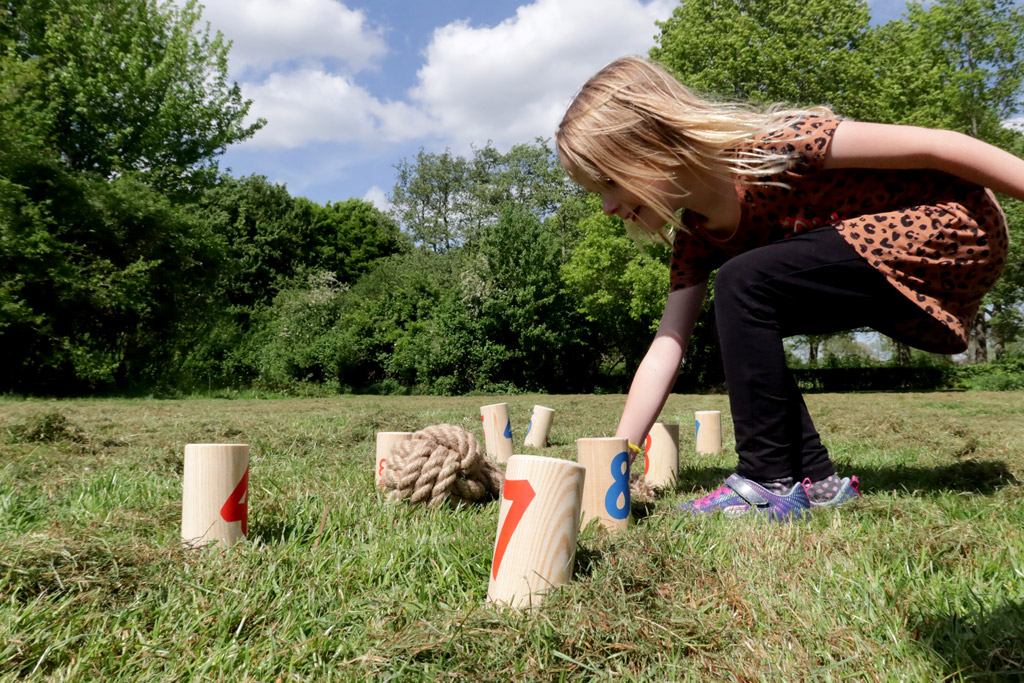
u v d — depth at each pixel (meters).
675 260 3.23
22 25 21.98
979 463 3.77
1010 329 33.12
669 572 2.01
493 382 29.75
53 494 2.97
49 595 1.83
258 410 10.68
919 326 2.67
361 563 2.13
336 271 53.91
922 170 2.58
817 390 30.19
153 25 24.27
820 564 2.09
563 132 2.53
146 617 1.75
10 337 19.38
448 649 1.58
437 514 2.73
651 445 3.86
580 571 2.01
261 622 1.76
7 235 18.42
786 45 24.50
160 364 22.25
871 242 2.55
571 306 31.05
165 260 22.38
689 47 25.17
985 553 2.12
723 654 1.58
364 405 13.52
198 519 2.28
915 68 26.67
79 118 22.45
